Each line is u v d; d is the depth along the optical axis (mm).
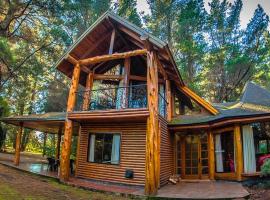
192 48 24188
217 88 25312
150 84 9938
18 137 13922
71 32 22844
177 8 26047
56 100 24219
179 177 12461
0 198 6457
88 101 13062
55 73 25438
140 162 10672
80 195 8469
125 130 11422
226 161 11922
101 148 11875
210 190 9258
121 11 23906
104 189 9523
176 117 14180
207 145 12898
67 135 11180
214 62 25062
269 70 25078
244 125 11477
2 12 20219
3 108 21578
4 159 15758
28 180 10031
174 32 25750
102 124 12047
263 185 9820
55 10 19688
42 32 22641
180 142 13695
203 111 13938
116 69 15703
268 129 12547
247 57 23062
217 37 25734
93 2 22656
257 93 14359
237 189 9188
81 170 12000
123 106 12586
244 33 24844
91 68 13891
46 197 7441
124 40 12922
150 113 9641
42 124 14523
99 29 12016
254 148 11398
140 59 14672
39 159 19125
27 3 19375
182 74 23641
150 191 8789
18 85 22234
